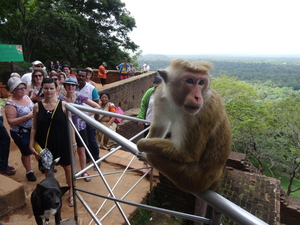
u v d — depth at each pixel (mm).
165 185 4879
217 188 2324
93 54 31484
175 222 4672
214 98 2182
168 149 2141
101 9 28484
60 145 3486
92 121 2453
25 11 25172
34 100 5082
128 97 13578
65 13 24750
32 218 3578
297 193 22328
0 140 4504
